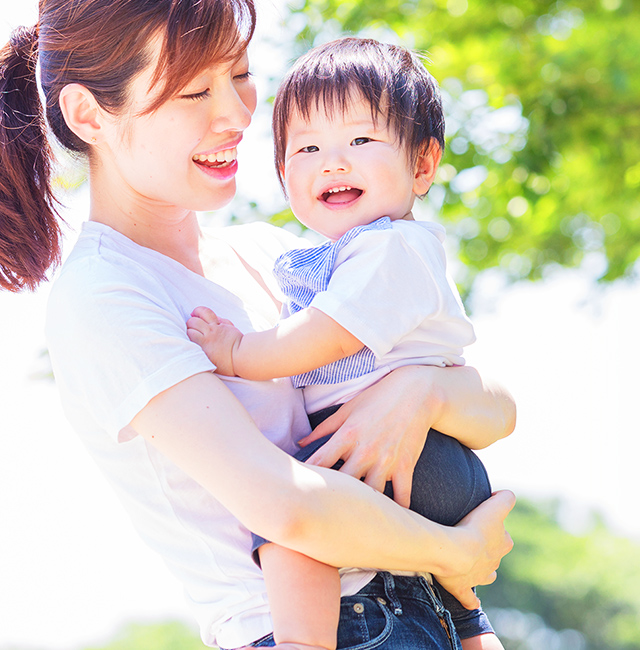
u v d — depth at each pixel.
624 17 5.57
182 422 1.44
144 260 1.72
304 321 1.66
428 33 5.73
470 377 1.84
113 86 1.67
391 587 1.59
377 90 1.86
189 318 1.71
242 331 1.78
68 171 1.93
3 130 1.86
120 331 1.50
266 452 1.44
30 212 1.90
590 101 5.57
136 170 1.73
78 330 1.52
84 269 1.59
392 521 1.49
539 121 5.58
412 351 1.78
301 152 1.91
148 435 1.47
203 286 1.78
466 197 5.99
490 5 5.79
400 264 1.71
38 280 1.95
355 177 1.86
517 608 23.44
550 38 5.71
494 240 6.35
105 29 1.65
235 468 1.41
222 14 1.62
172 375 1.46
